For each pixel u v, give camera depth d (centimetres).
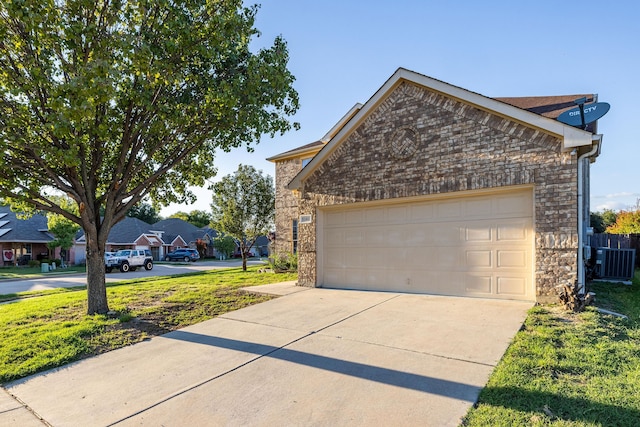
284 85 851
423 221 916
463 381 407
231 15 774
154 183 982
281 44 869
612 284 1012
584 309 655
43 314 793
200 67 831
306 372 457
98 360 534
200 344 585
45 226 3353
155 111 775
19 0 537
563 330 553
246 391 413
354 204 1020
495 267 805
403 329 609
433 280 891
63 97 588
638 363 430
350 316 711
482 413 335
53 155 666
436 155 877
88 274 782
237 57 848
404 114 936
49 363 516
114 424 355
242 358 516
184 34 706
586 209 1019
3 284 1838
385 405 364
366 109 989
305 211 1122
